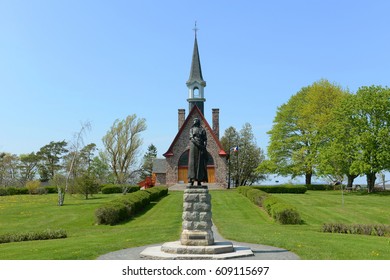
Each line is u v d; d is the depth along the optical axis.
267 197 35.34
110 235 21.72
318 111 63.00
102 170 90.88
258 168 67.81
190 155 16.50
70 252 16.03
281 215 27.78
